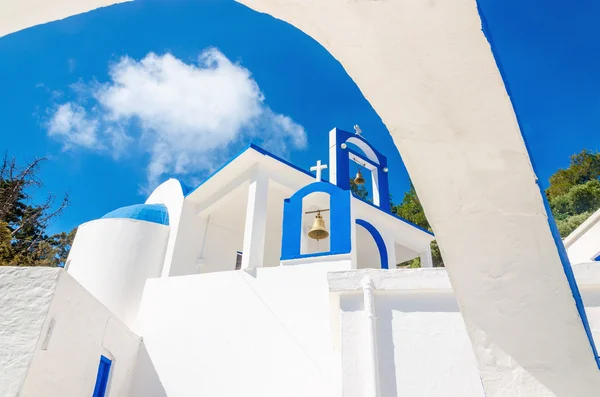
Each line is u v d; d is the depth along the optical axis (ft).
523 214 7.30
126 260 37.27
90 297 23.84
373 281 18.51
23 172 70.90
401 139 7.52
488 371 8.00
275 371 25.32
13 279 20.93
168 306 30.89
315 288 27.20
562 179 130.72
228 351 27.14
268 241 46.21
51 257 68.44
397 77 7.03
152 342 29.63
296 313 26.76
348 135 40.91
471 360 16.35
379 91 7.30
